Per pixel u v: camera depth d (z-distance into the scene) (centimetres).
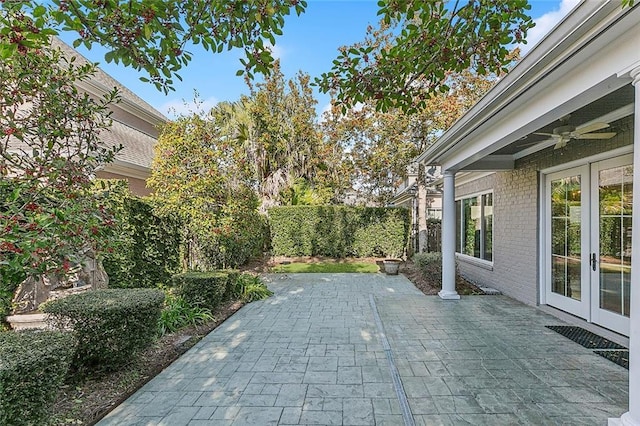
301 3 222
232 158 786
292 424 262
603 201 461
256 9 209
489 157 669
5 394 207
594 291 477
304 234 1345
